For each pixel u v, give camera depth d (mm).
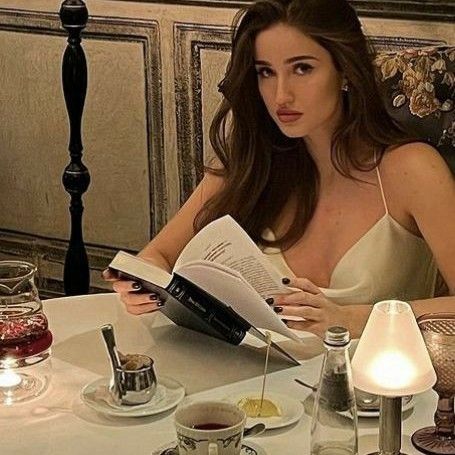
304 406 1560
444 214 1981
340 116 2010
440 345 1399
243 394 1583
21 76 3465
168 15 3133
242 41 1948
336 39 1895
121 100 3311
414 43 2781
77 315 1919
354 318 1771
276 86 1924
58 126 3449
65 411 1562
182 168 3281
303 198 2070
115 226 3463
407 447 1433
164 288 1701
